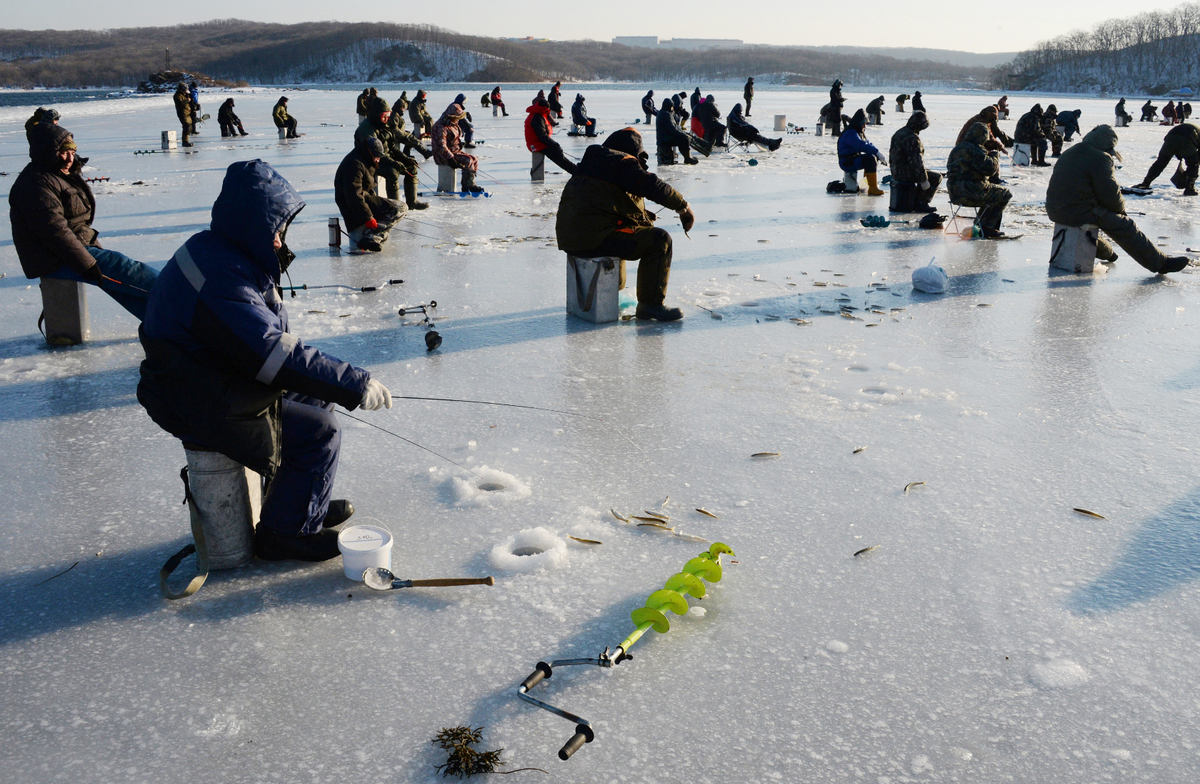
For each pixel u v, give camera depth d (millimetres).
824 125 31234
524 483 4012
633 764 2279
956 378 5480
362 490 3945
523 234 10938
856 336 6426
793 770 2258
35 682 2629
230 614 2979
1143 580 3176
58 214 5730
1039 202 14289
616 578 3205
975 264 9141
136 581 3201
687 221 6672
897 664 2697
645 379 5488
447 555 3379
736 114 23453
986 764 2283
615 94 73312
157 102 50406
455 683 2613
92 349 6148
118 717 2475
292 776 2246
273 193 2953
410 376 5551
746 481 4027
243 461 3027
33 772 2268
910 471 4129
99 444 4504
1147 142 28422
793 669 2676
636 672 2656
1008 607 3008
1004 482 4012
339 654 2754
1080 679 2625
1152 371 5602
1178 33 152250
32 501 3857
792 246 10156
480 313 7137
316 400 3408
